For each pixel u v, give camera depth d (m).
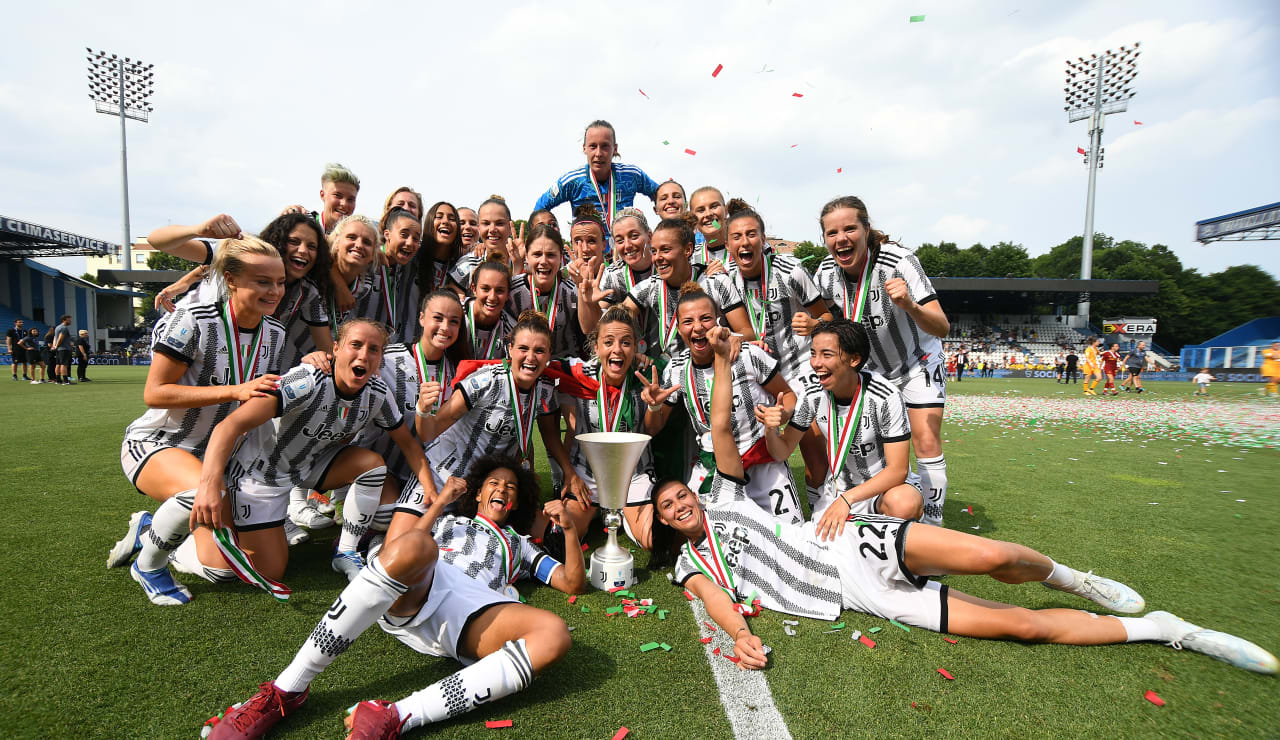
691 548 3.00
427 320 3.74
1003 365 39.72
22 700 2.02
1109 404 15.16
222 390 2.81
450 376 3.89
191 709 2.01
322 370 3.01
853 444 3.36
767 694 2.14
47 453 6.27
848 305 4.06
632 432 3.90
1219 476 6.08
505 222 5.00
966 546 2.49
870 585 2.74
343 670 2.27
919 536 2.61
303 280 3.86
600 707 2.05
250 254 3.00
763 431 3.65
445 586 2.33
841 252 3.86
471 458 3.59
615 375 3.77
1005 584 3.25
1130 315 58.44
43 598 2.81
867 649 2.48
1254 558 3.61
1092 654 2.46
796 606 2.80
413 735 1.88
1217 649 2.40
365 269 4.43
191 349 2.98
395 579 1.97
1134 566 3.47
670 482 3.11
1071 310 53.25
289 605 2.83
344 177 5.10
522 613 2.19
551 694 2.13
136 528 3.14
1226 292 57.97
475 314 4.17
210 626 2.59
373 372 3.04
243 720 1.82
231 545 2.54
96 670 2.22
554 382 3.99
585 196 6.80
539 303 4.71
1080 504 4.89
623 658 2.40
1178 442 8.57
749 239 4.19
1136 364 33.03
